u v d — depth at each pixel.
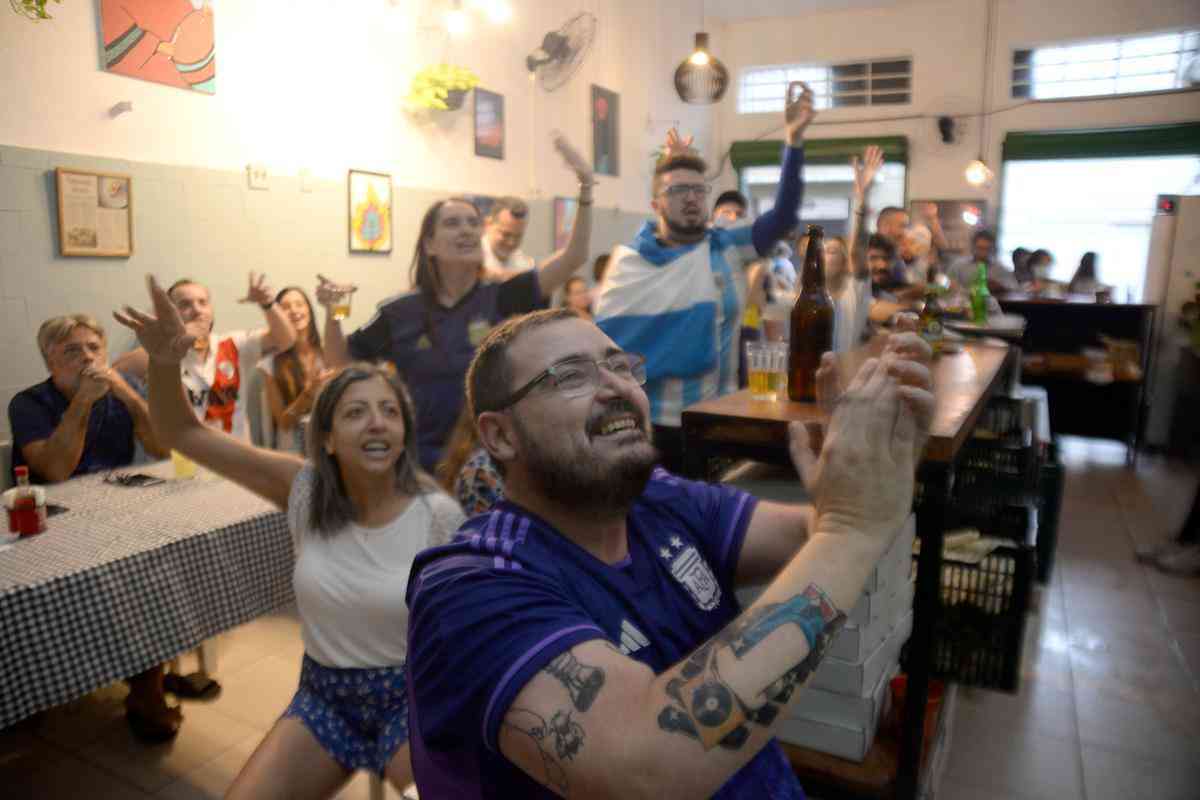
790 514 0.94
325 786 1.65
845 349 2.71
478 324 2.78
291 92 4.24
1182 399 5.92
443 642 0.68
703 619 0.86
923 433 0.71
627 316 2.39
